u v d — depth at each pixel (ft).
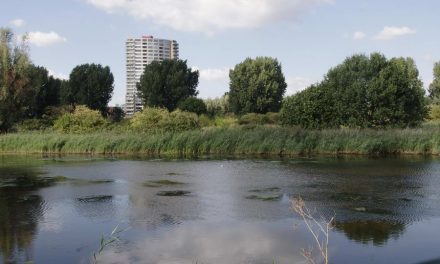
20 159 80.02
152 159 77.97
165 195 41.96
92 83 200.13
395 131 88.58
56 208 36.65
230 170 60.39
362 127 98.17
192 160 75.46
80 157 83.51
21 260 24.07
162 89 204.54
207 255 24.49
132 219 32.53
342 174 54.95
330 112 99.50
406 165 64.39
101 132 103.96
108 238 27.71
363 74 105.81
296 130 90.43
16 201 39.73
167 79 204.03
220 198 40.09
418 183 47.42
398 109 97.45
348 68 110.22
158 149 89.45
